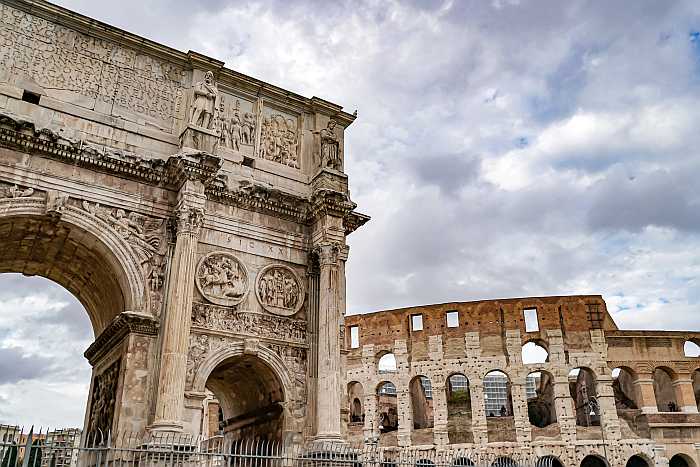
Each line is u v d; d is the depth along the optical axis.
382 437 58.41
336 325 24.19
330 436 22.39
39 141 21.00
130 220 22.41
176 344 20.59
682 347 57.34
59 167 21.55
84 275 25.05
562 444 53.59
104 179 22.30
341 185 26.77
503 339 57.59
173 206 23.28
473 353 57.41
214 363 22.12
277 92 27.83
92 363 26.06
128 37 24.55
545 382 63.31
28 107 21.73
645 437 53.91
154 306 21.84
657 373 62.50
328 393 23.02
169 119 24.66
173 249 22.56
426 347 58.75
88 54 23.75
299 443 22.92
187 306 21.34
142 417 20.36
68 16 23.53
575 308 58.06
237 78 26.78
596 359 56.09
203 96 24.62
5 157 20.67
